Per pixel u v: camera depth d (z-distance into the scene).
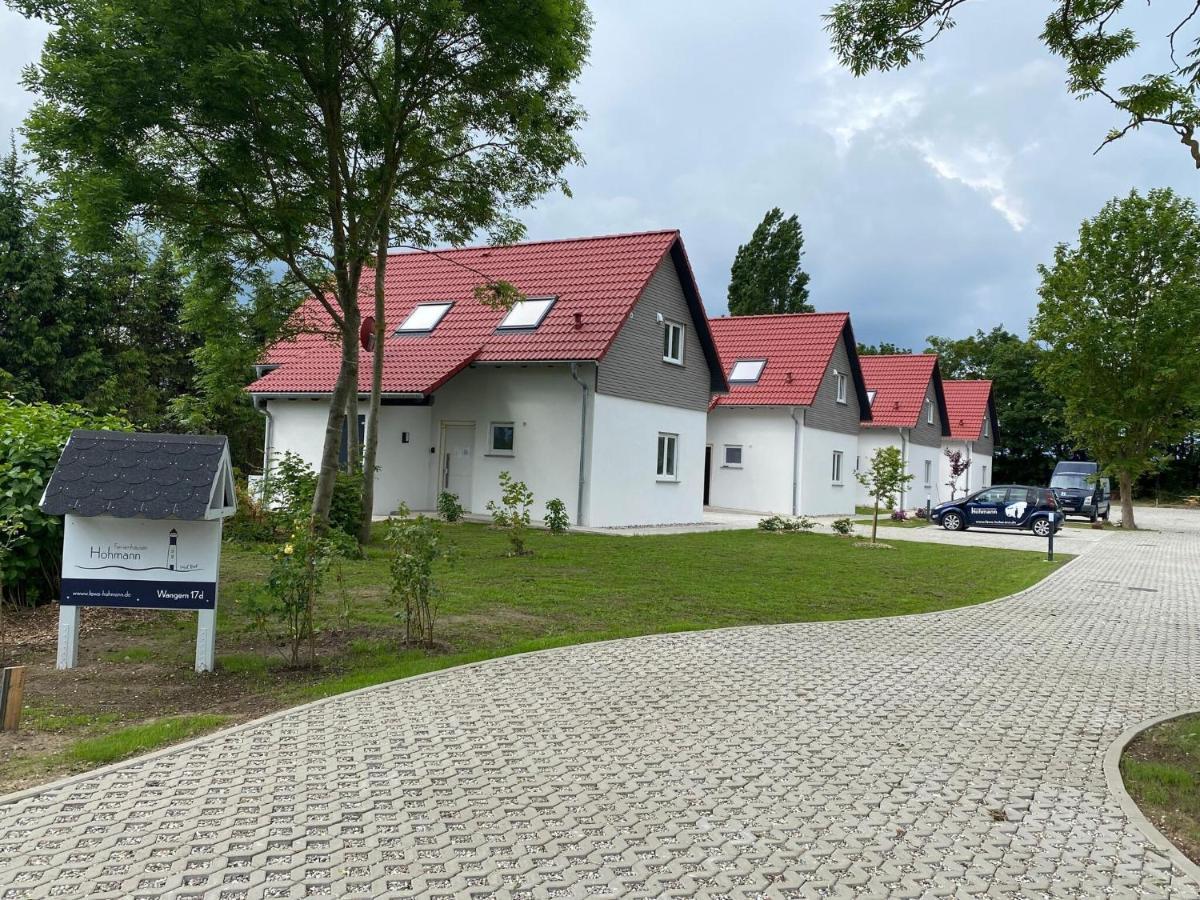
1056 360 33.34
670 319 24.42
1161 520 42.44
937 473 44.53
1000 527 29.95
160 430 34.34
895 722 6.71
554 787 5.09
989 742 6.30
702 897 3.88
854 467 36.09
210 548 7.42
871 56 8.05
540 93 14.16
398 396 22.12
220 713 6.37
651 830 4.56
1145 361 31.77
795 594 12.83
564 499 21.50
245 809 4.62
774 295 60.47
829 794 5.16
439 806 4.75
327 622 9.25
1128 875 4.25
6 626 8.92
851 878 4.12
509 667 7.82
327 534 12.99
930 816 4.89
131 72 10.88
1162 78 7.41
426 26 12.45
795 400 30.81
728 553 17.56
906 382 40.97
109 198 11.42
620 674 7.75
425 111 14.21
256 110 11.62
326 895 3.76
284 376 24.34
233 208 12.80
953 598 13.43
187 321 15.95
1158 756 6.18
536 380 21.92
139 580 7.40
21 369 29.97
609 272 22.92
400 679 7.27
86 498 7.11
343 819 4.54
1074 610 12.84
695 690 7.34
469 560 14.74
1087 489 38.38
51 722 6.05
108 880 3.83
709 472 32.81
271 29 11.94
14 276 30.11
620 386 22.23
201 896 3.72
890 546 21.36
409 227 15.95
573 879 3.99
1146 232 31.31
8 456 9.55
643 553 16.62
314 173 13.09
